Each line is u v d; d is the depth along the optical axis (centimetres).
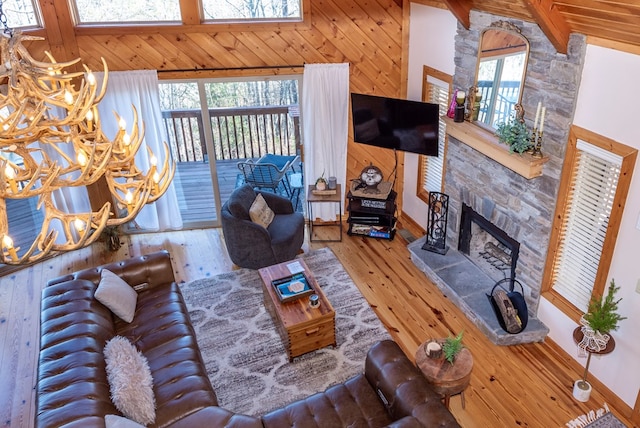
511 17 415
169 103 611
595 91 359
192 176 714
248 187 588
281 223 590
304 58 587
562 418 394
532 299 466
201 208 689
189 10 548
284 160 696
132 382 344
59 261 613
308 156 634
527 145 408
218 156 739
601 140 361
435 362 373
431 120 521
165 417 339
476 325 488
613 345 374
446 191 563
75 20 545
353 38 582
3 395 434
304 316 436
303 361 454
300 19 574
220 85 605
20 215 629
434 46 539
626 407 392
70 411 311
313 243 634
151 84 571
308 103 601
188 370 375
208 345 478
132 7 549
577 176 396
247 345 475
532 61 403
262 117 711
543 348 458
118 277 455
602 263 384
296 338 438
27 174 272
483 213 505
